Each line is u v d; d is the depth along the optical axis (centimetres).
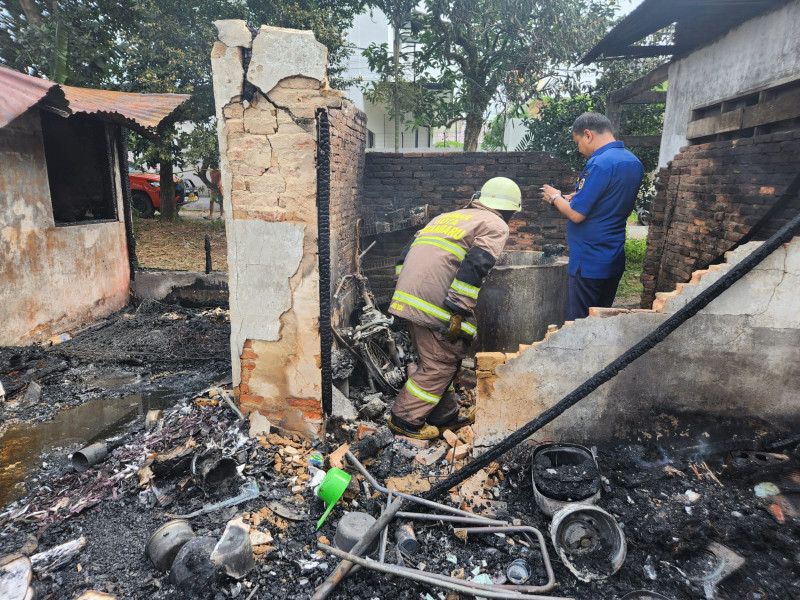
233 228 281
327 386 303
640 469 261
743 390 263
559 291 418
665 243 578
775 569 209
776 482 245
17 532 232
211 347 494
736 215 418
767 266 247
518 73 896
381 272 686
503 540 230
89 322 555
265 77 261
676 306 256
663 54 593
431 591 206
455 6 841
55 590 200
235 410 311
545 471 242
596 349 263
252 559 212
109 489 260
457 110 953
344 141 534
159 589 201
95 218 606
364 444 291
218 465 260
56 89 404
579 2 872
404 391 321
